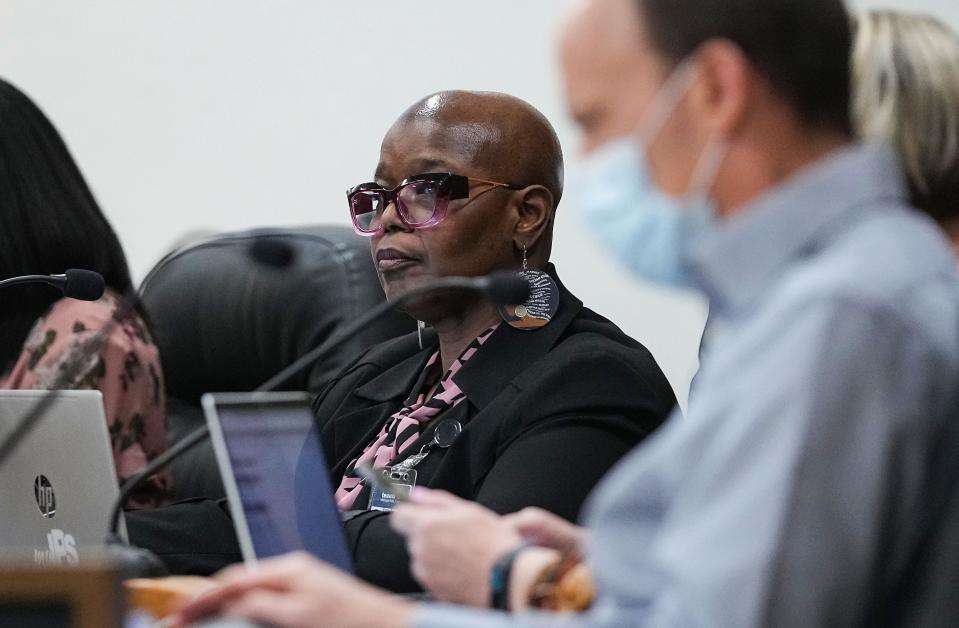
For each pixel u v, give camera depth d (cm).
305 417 528
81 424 597
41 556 602
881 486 325
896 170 373
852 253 344
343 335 519
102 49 1206
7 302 799
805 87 359
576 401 686
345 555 507
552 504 650
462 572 448
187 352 990
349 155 1120
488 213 742
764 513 321
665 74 362
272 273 964
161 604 469
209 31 1168
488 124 750
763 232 357
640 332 1002
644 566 349
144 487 787
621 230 374
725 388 336
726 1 357
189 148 1179
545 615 405
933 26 540
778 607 319
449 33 1070
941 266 356
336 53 1120
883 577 338
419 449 719
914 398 330
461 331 755
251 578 367
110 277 826
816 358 325
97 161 1209
